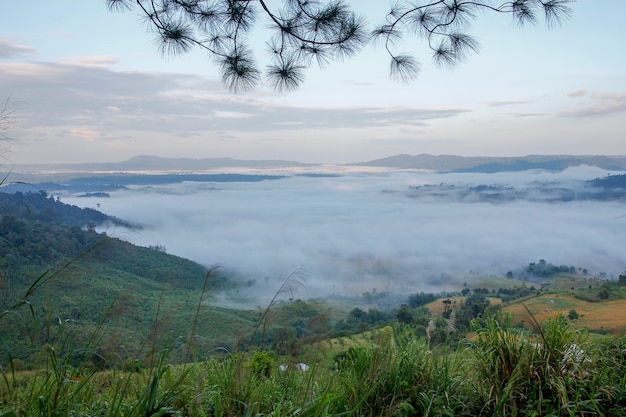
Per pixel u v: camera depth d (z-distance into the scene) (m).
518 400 3.10
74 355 2.44
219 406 2.72
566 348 3.30
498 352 3.32
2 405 2.35
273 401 3.02
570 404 2.96
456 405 3.10
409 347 3.51
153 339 2.61
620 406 3.05
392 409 2.86
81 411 2.49
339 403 2.93
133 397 2.62
